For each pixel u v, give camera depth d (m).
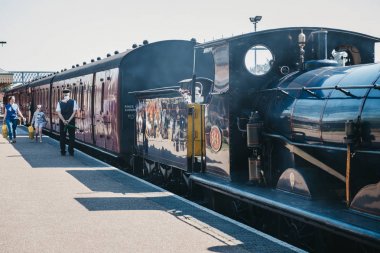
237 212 8.52
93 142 18.92
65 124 16.42
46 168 13.48
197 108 10.05
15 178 11.79
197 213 8.02
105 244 6.39
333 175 6.86
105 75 16.92
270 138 7.82
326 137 6.62
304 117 7.03
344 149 6.30
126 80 15.03
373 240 5.23
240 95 8.40
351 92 6.31
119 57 15.62
